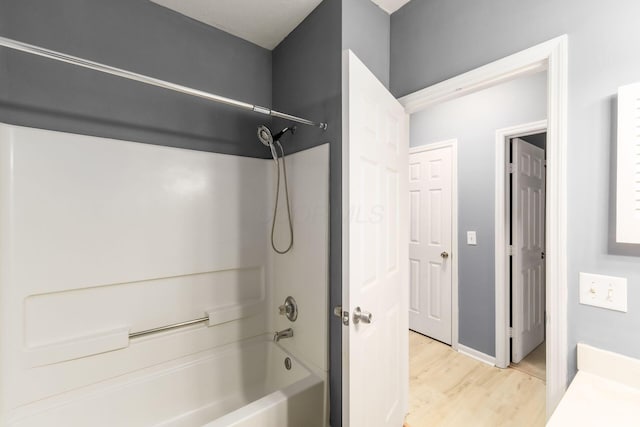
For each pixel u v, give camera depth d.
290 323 1.80
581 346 1.01
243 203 1.87
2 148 1.19
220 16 1.76
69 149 1.34
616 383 0.94
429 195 2.86
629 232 0.91
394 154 1.53
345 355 1.07
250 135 2.03
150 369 1.55
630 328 0.94
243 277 1.89
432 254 2.84
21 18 1.33
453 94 1.47
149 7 1.65
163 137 1.70
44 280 1.28
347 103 1.06
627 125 0.91
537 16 1.14
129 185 1.49
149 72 1.65
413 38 1.61
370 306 1.24
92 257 1.39
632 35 0.93
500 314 2.34
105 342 1.41
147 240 1.54
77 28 1.45
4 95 1.29
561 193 1.06
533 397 1.97
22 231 1.23
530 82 2.19
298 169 1.74
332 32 1.54
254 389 1.86
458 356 2.52
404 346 1.73
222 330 1.80
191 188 1.68
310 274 1.63
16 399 1.21
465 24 1.38
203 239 1.72
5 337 1.19
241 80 1.99
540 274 2.74
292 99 1.86
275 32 1.91
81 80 1.47
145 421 1.51
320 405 1.48
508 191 2.38
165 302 1.61
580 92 1.03
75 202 1.35
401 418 1.68
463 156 2.59
